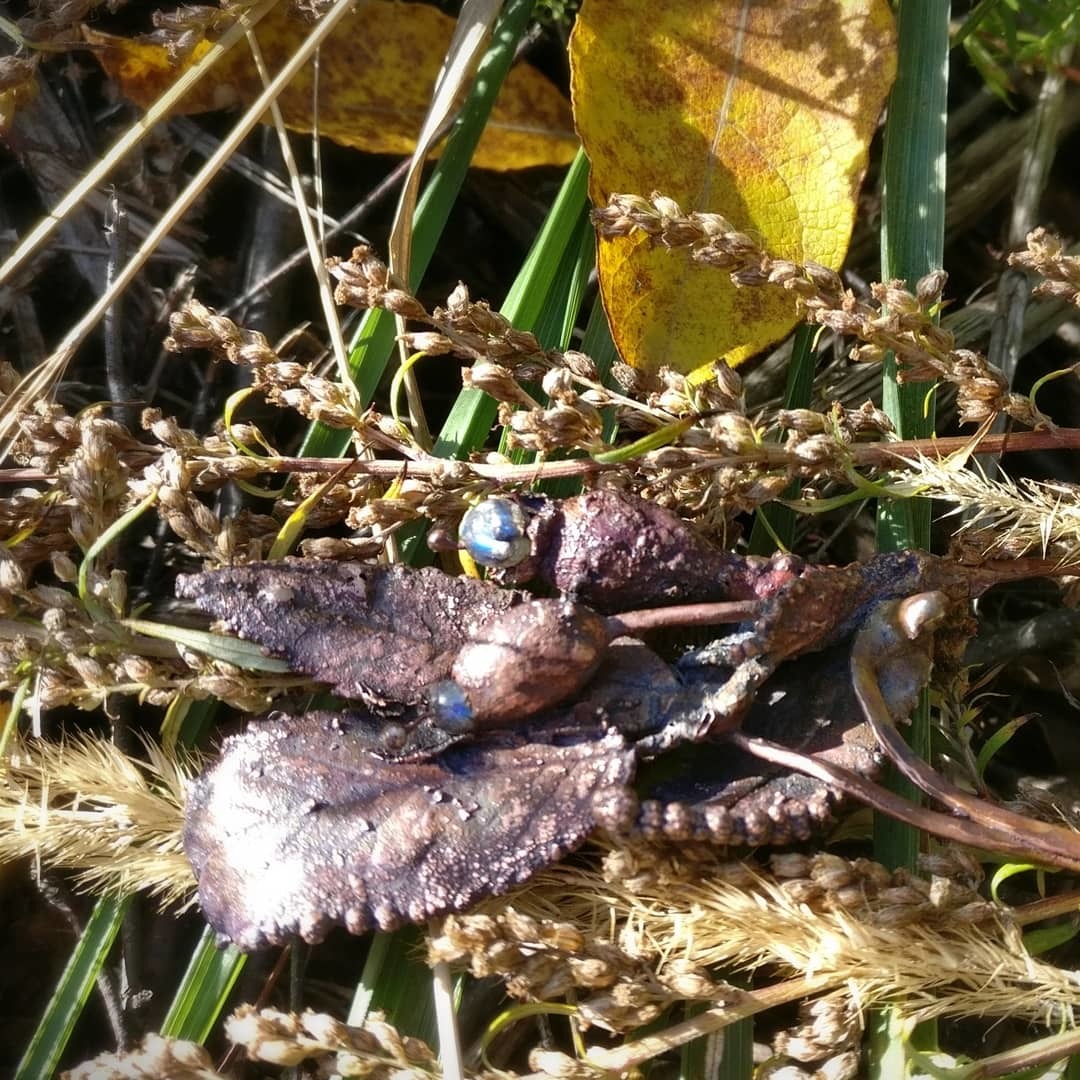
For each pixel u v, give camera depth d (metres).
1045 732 0.14
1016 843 0.09
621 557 0.10
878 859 0.10
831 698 0.10
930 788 0.09
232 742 0.10
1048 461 0.15
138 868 0.10
